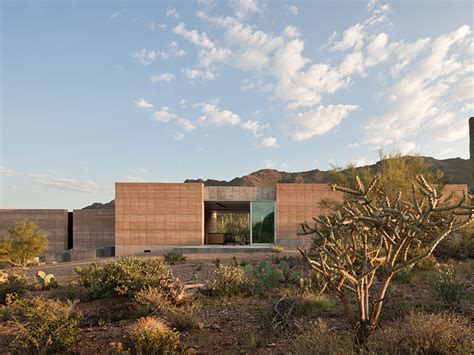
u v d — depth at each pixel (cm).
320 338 447
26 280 1373
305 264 1340
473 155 1014
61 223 3762
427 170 1548
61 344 594
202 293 954
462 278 948
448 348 423
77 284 1323
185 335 621
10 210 3706
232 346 551
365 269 448
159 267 1115
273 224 3234
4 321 842
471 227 1485
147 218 3144
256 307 763
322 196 3164
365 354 405
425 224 395
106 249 3188
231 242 3931
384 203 439
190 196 3159
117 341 601
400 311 619
